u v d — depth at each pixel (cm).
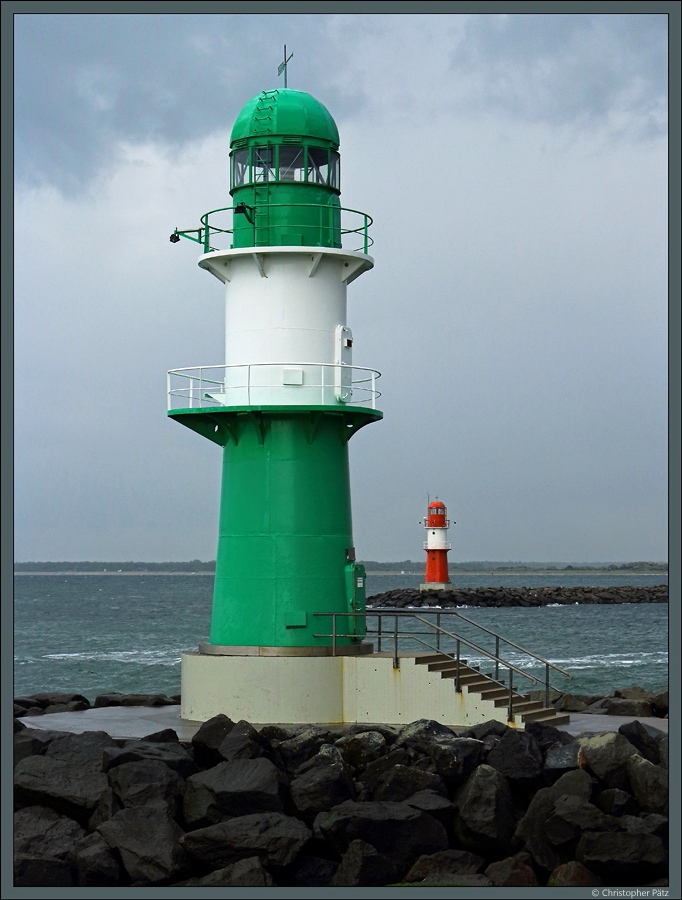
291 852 1598
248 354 2261
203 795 1686
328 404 2228
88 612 10075
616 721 2245
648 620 8431
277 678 2144
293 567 2206
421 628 7619
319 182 2297
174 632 7594
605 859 1590
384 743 1875
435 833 1656
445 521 9075
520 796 1781
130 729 2105
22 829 1702
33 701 2623
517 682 4450
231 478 2269
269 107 2292
